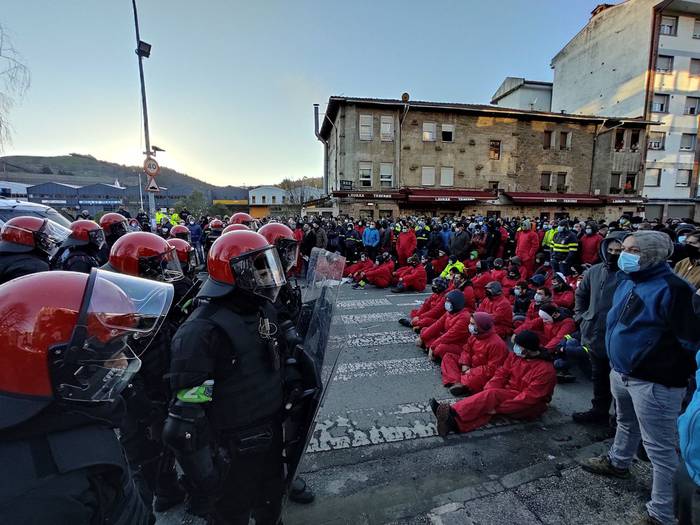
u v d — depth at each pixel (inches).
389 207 868.0
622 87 1091.3
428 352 194.1
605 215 985.5
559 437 123.0
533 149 950.4
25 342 32.0
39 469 31.2
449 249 449.1
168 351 88.4
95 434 36.6
